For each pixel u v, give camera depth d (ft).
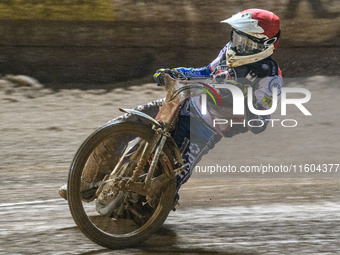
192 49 104.99
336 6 114.32
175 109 35.73
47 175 53.83
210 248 36.96
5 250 35.86
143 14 107.04
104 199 36.42
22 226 40.40
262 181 53.78
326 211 45.01
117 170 36.29
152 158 36.45
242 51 36.47
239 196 48.93
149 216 38.34
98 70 99.50
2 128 70.38
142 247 36.78
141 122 35.45
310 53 105.40
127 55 102.01
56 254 35.27
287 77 99.09
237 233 39.86
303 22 110.52
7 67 97.76
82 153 34.19
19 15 103.35
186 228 40.70
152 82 96.73
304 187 51.85
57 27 103.24
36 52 100.22
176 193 37.73
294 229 40.83
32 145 64.28
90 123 74.33
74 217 34.58
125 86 94.73
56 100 85.40
